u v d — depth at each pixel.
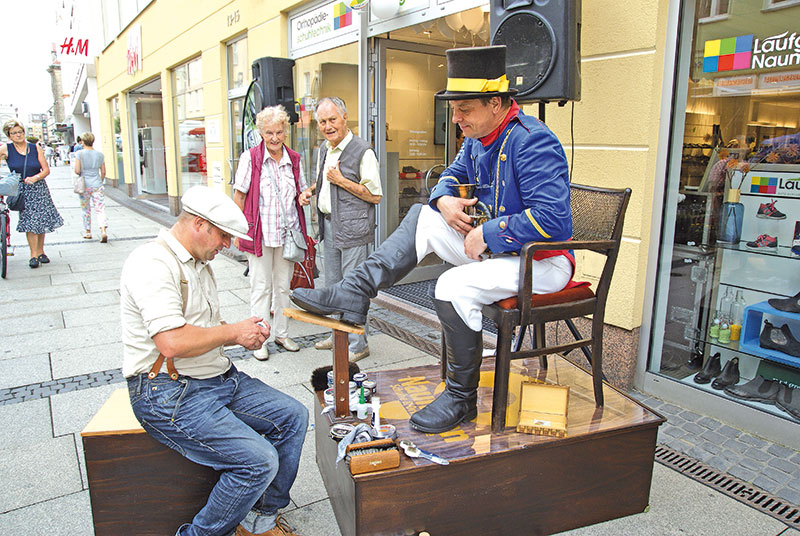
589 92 3.38
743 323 3.19
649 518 2.34
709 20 3.05
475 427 2.28
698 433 2.98
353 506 1.95
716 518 2.34
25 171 6.73
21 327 4.79
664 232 3.27
